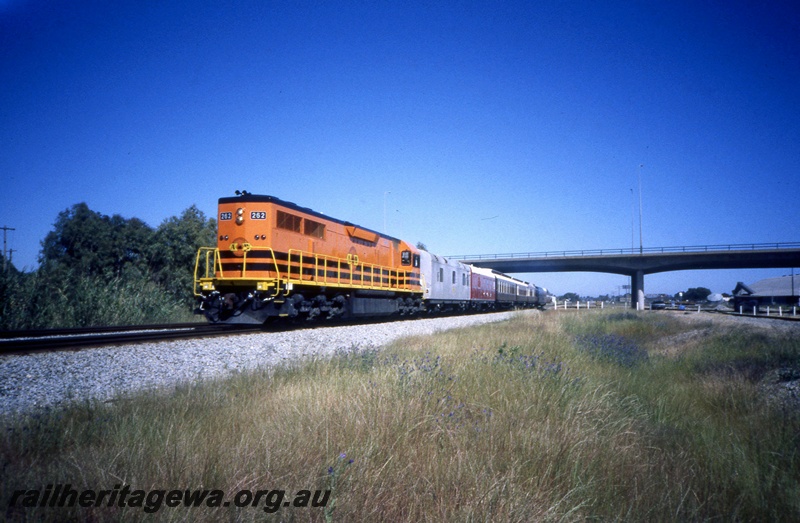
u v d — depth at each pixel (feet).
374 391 22.45
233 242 61.46
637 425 23.43
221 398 23.88
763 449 20.34
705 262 222.07
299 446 16.26
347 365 31.53
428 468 15.20
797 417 23.76
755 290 306.14
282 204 63.93
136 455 15.43
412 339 54.60
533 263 242.37
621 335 79.97
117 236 143.95
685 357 48.52
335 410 19.90
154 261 122.83
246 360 38.60
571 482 15.65
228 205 62.44
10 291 66.74
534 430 19.54
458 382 26.40
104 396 26.03
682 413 27.50
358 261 83.56
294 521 12.03
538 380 27.07
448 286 127.24
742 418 25.70
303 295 69.72
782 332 55.88
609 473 16.42
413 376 26.11
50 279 75.05
